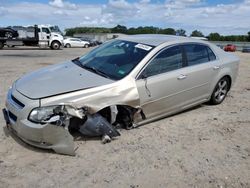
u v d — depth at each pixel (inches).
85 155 164.4
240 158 172.7
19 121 161.3
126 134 192.5
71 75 189.3
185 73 218.7
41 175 144.9
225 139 197.2
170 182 145.1
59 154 163.6
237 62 277.4
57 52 964.6
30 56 753.0
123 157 164.7
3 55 763.4
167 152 173.5
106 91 175.8
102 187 138.3
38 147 165.2
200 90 237.9
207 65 240.4
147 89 193.3
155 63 201.3
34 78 186.9
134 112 192.1
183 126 213.6
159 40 219.8
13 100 171.0
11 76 382.3
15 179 140.9
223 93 271.6
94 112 171.9
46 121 157.3
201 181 147.4
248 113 252.5
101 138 183.2
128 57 203.6
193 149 179.6
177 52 218.5
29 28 1130.7
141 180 145.3
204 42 248.7
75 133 184.2
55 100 161.2
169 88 207.6
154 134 195.9
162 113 211.6
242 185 146.5
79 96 167.5
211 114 243.6
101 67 201.8
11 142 174.9
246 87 360.5
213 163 164.9
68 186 137.6
